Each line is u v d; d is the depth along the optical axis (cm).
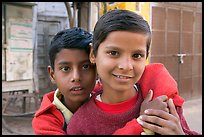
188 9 697
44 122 110
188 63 715
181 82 704
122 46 90
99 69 95
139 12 573
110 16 94
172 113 97
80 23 598
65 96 115
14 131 474
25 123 520
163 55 654
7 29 663
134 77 94
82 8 593
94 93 117
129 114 101
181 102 105
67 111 117
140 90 109
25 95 551
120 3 544
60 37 114
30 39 703
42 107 116
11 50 673
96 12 588
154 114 94
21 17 682
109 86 97
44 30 740
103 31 92
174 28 671
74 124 104
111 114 100
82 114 105
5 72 670
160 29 640
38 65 739
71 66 110
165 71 112
